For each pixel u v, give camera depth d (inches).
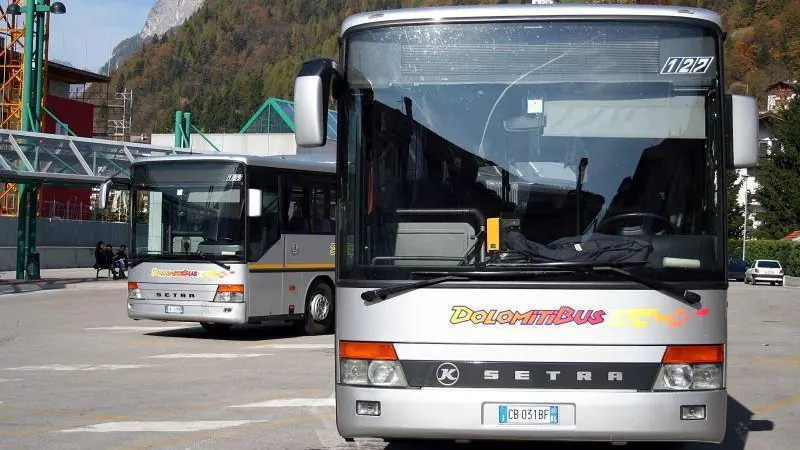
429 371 306.3
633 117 320.8
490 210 317.7
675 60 322.7
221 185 823.1
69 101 3024.1
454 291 306.8
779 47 5487.2
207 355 732.0
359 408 311.3
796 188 3353.8
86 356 725.3
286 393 547.5
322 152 944.9
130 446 407.5
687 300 304.0
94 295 1485.0
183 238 829.8
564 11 326.0
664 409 300.2
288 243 856.3
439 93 327.0
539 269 303.9
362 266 317.7
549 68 324.8
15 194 2498.8
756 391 579.8
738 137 323.0
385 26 331.9
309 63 318.7
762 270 2721.5
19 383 585.6
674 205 315.6
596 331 302.2
